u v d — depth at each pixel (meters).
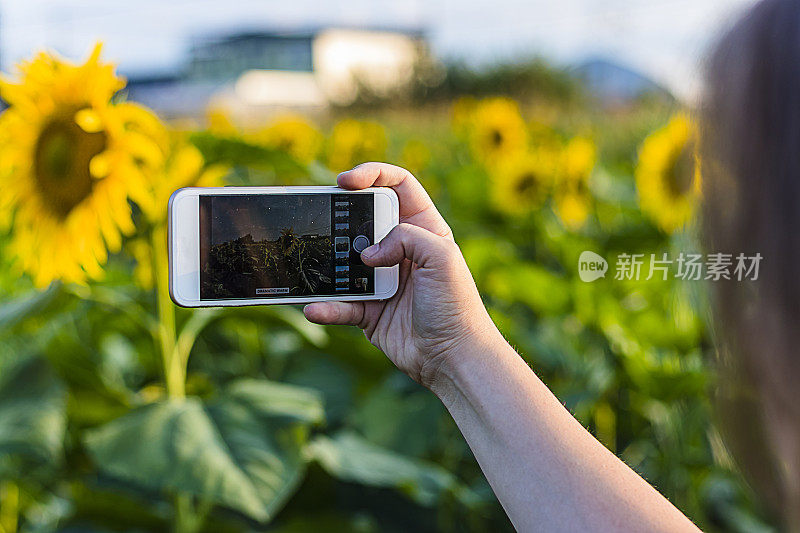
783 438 0.62
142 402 1.97
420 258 1.01
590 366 2.71
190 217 1.19
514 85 20.67
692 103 0.66
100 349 2.51
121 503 1.94
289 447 1.65
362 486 2.38
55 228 1.77
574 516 0.81
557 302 3.12
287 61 29.89
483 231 4.88
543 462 0.86
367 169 1.19
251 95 24.00
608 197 5.49
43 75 1.74
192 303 1.19
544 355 2.80
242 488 1.54
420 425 2.45
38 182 1.77
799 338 0.58
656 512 0.80
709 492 2.61
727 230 0.60
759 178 0.58
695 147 0.65
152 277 1.91
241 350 3.17
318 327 2.14
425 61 23.05
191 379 2.05
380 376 2.57
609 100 16.08
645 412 2.50
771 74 0.58
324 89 24.03
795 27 0.57
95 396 1.96
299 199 1.20
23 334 2.23
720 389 0.69
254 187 1.19
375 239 1.21
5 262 2.63
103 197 1.71
